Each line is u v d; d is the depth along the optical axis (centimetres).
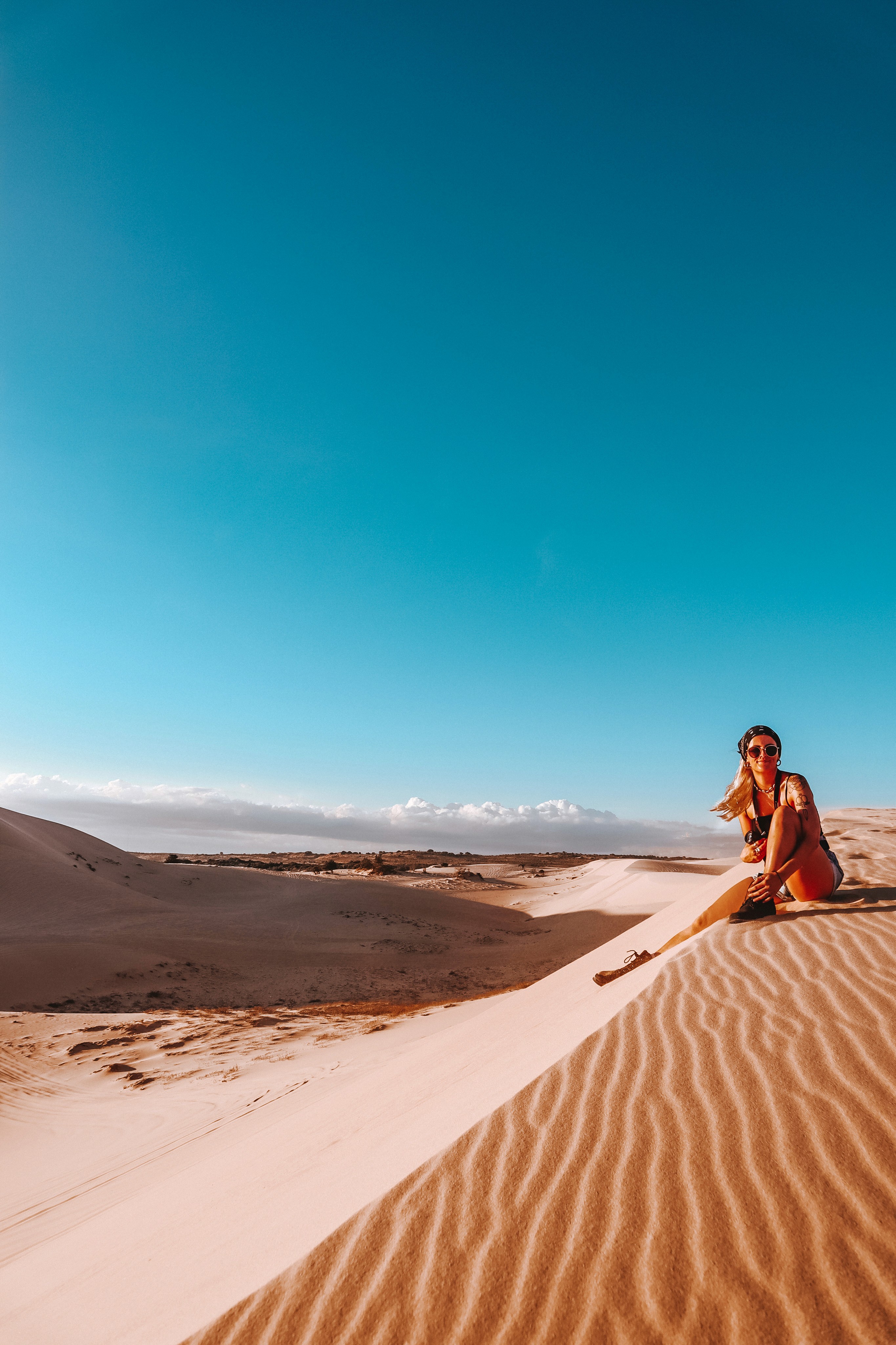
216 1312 198
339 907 3794
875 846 588
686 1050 260
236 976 2227
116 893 3738
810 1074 233
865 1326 156
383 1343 173
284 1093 795
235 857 8350
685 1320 164
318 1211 239
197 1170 473
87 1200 554
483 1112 255
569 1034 325
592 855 9650
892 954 312
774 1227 181
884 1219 179
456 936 3319
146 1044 1316
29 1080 1145
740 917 390
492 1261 187
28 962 2030
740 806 426
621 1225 189
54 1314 278
